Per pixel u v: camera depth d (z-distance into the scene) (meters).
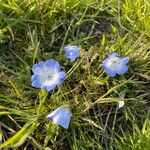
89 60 0.21
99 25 0.22
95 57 0.20
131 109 0.20
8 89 0.20
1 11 0.21
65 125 0.17
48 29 0.22
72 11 0.22
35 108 0.19
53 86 0.18
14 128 0.19
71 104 0.19
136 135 0.19
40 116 0.18
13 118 0.19
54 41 0.21
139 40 0.21
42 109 0.19
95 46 0.21
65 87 0.20
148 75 0.20
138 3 0.23
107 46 0.21
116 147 0.18
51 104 0.19
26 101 0.19
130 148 0.18
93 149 0.18
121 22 0.23
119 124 0.19
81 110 0.19
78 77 0.20
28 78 0.20
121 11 0.23
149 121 0.19
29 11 0.22
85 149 0.18
